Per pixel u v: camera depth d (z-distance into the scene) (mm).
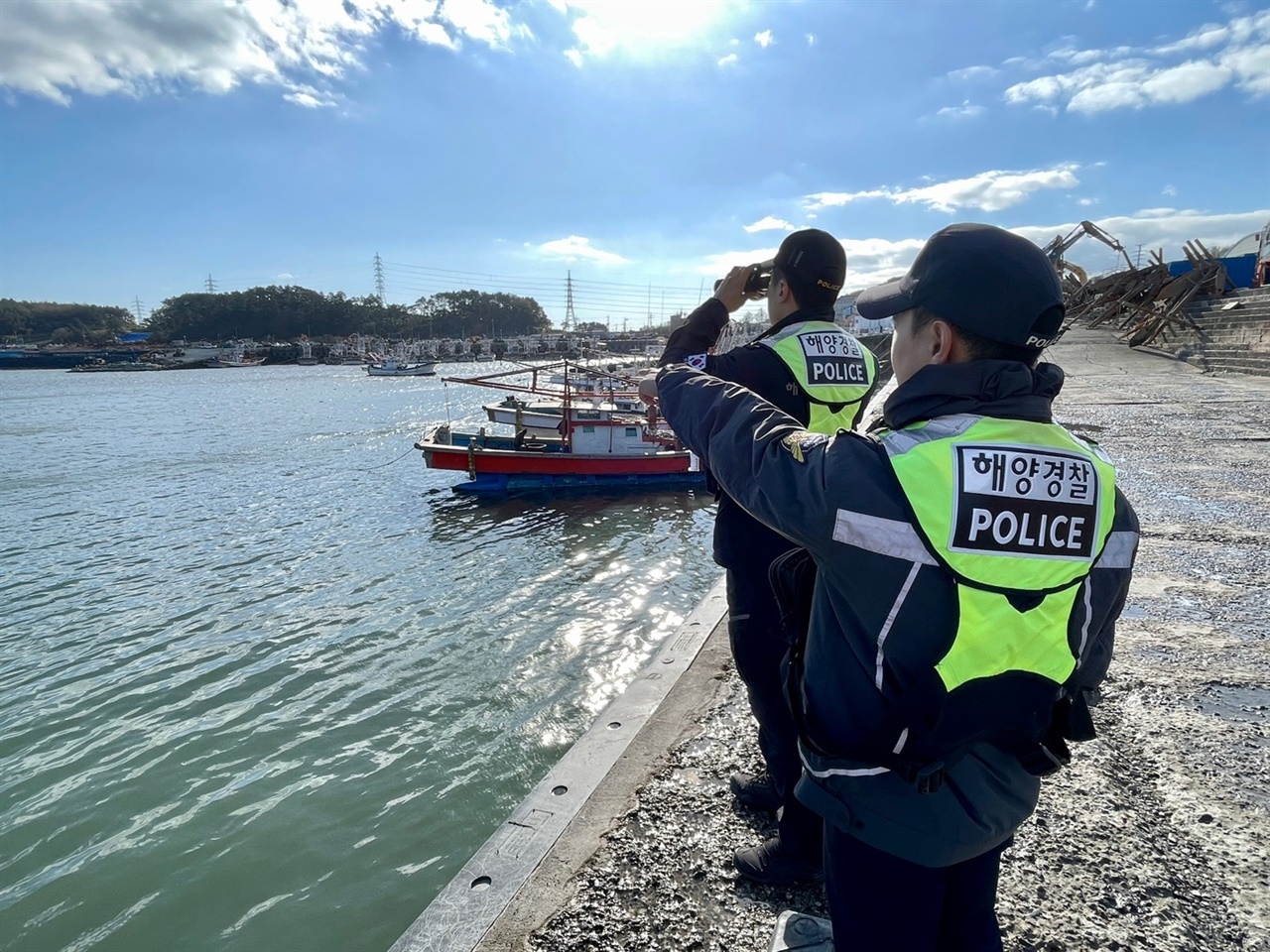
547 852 2314
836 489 1104
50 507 18828
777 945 1831
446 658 9609
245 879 5672
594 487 20500
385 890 5520
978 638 1053
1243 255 33750
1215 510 5672
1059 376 1191
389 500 19500
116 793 6801
